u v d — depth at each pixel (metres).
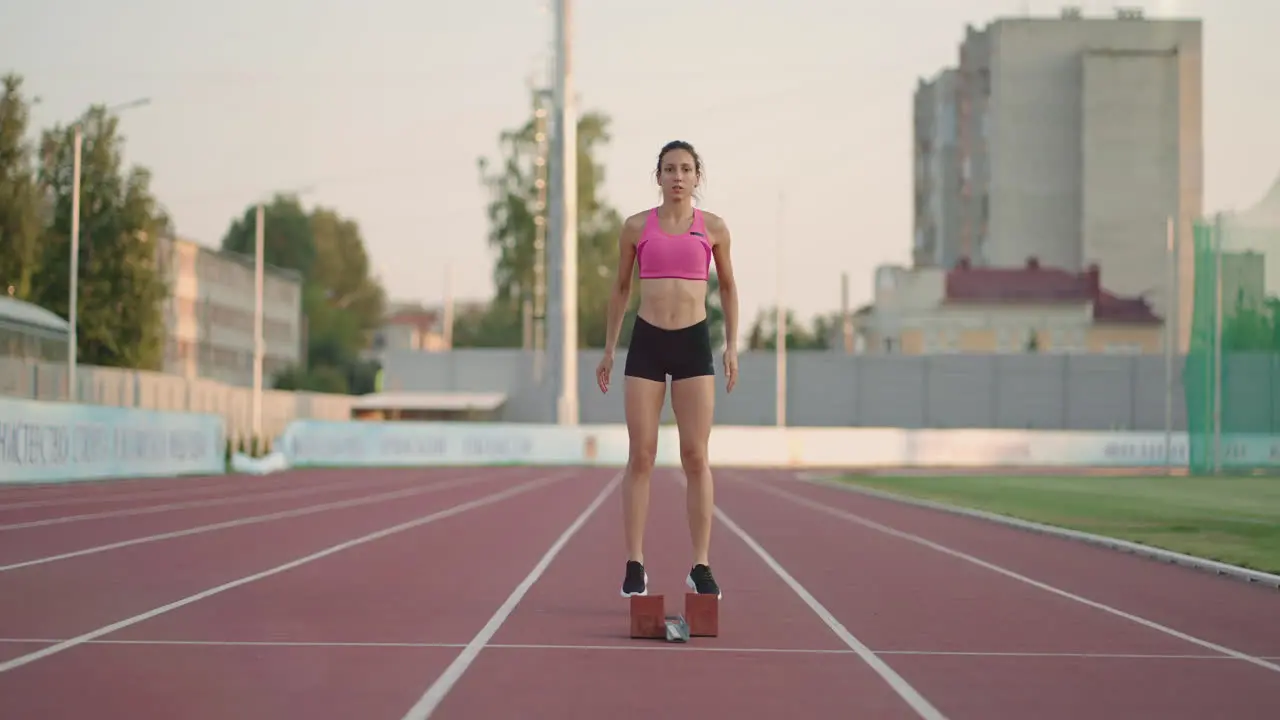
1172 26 113.94
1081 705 6.95
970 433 67.06
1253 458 47.56
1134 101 113.06
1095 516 24.73
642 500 9.76
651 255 9.45
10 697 6.74
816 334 139.88
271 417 61.62
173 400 49.78
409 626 9.52
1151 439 65.94
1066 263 114.62
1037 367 76.00
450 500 28.94
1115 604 11.66
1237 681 7.75
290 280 103.88
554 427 60.09
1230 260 47.38
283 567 13.81
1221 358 47.81
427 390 83.12
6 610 10.08
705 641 8.99
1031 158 114.81
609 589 12.17
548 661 8.04
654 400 9.55
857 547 17.91
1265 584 13.52
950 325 103.25
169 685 7.11
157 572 13.13
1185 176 112.81
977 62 121.00
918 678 7.65
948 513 26.50
